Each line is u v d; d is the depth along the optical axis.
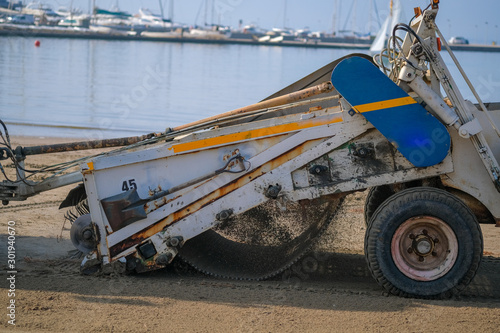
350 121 5.22
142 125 17.23
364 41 91.38
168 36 86.44
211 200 5.36
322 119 5.25
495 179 5.08
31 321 4.36
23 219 7.86
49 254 6.36
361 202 9.20
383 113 5.07
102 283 5.27
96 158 5.41
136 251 5.43
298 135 5.27
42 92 23.77
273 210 5.93
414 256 5.10
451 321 4.56
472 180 5.19
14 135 14.63
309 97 5.91
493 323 4.54
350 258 6.47
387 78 5.07
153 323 4.41
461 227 4.99
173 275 5.79
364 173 5.25
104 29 86.62
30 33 72.94
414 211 4.99
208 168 5.40
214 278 5.74
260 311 4.71
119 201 5.36
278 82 31.83
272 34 99.88
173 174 5.42
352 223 7.96
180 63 44.12
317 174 5.29
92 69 35.09
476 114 5.32
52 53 46.94
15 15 80.94
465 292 5.48
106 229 5.41
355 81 5.09
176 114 19.58
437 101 5.09
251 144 5.34
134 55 50.16
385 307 4.84
